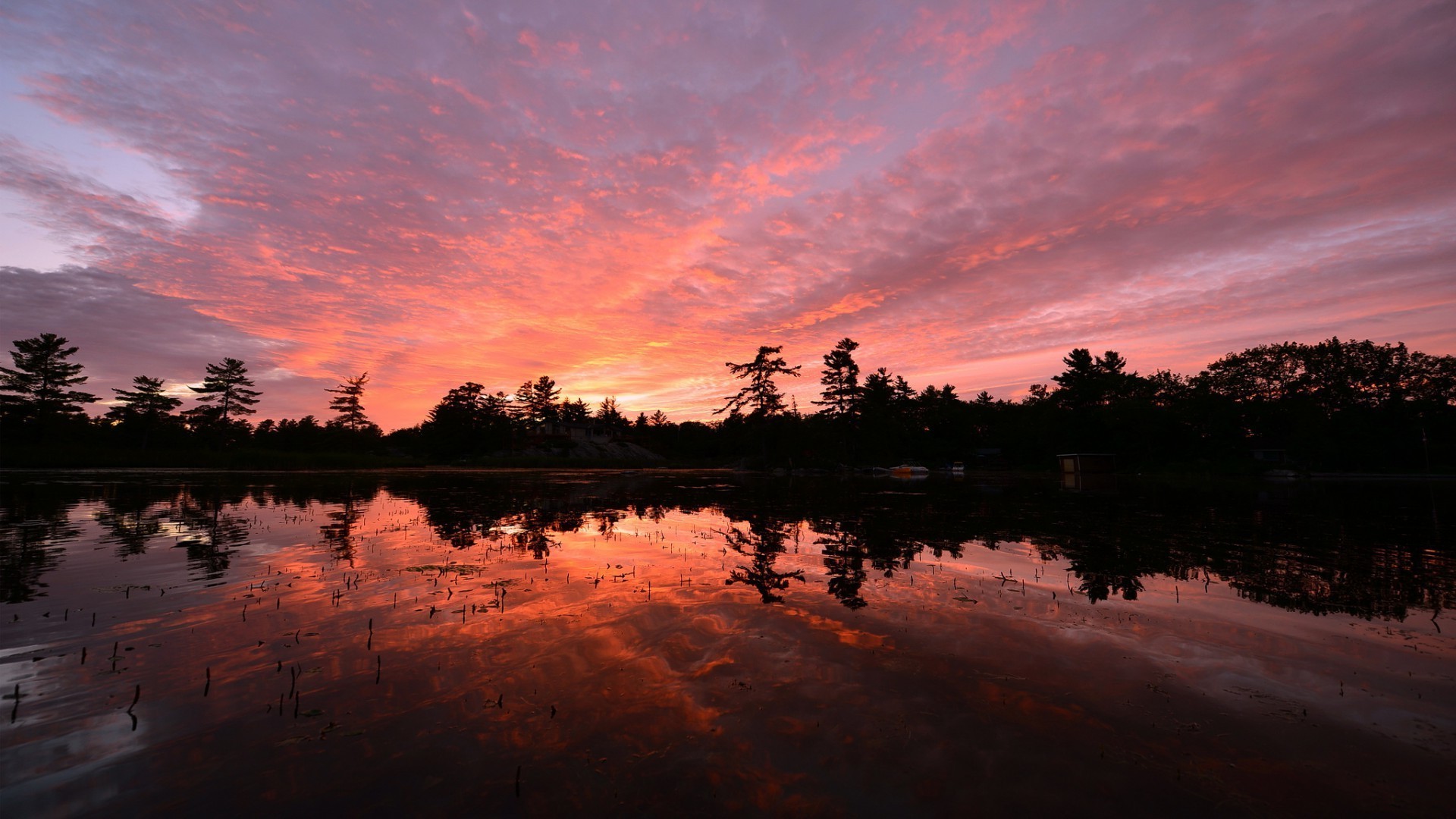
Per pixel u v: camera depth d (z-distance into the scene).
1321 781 3.10
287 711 3.87
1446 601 6.73
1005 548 10.51
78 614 6.06
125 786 3.02
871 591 7.21
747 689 4.27
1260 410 57.97
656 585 7.46
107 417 67.50
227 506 17.16
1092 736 3.60
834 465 62.59
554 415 102.44
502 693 4.18
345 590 7.18
